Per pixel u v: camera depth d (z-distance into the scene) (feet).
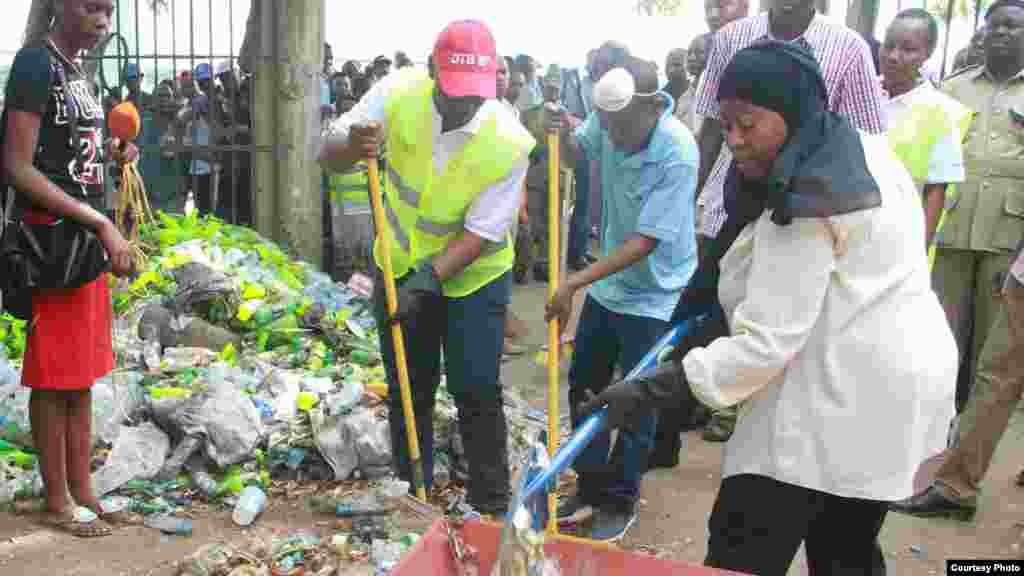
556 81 30.17
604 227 13.19
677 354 8.48
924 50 14.01
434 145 11.03
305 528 12.56
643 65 11.77
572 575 6.95
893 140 14.06
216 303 18.08
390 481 12.70
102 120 11.90
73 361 11.65
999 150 15.33
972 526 13.60
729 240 7.97
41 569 11.23
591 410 7.68
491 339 11.68
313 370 16.99
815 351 7.24
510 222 11.24
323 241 27.48
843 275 7.09
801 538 7.56
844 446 7.21
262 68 24.30
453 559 7.02
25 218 11.14
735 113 7.00
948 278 16.05
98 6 11.12
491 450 12.12
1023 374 13.08
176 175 25.20
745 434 7.59
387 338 11.91
